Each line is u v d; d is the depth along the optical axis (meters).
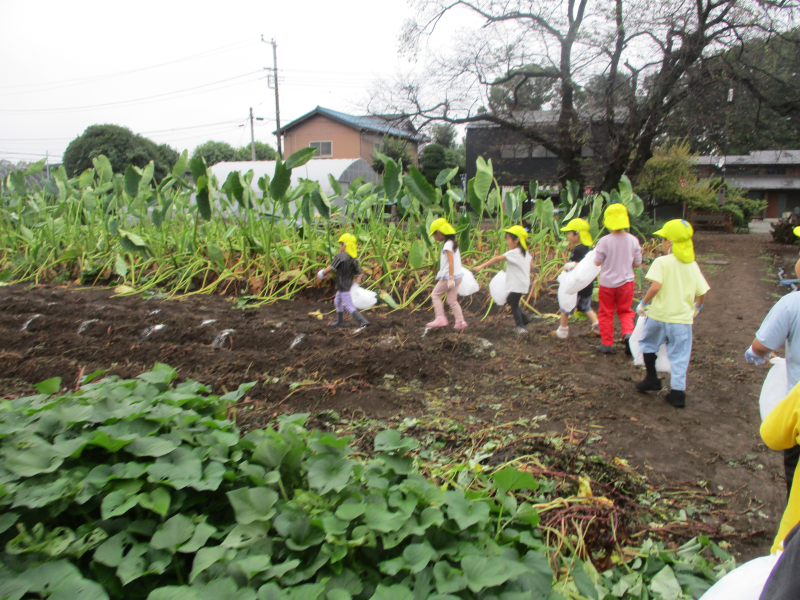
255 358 5.57
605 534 2.79
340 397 4.69
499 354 6.00
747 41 15.70
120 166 32.22
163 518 2.36
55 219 11.82
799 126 16.84
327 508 2.44
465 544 2.30
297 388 4.80
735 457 3.77
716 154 21.50
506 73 18.69
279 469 2.70
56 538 2.14
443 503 2.47
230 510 2.58
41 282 10.60
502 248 8.99
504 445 3.67
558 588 2.40
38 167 12.04
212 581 1.95
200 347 6.13
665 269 4.50
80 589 1.83
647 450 3.86
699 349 6.37
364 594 2.11
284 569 2.04
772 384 2.91
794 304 2.74
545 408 4.54
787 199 45.19
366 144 35.06
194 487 2.42
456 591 2.01
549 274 9.61
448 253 6.62
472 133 27.86
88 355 5.73
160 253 9.99
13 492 2.27
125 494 2.32
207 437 2.79
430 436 3.95
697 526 3.00
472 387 5.03
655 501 3.26
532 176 27.14
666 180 22.77
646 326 4.68
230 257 9.77
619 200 11.39
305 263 9.03
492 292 7.01
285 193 8.73
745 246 19.78
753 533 2.96
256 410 4.39
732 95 16.56
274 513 2.35
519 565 2.12
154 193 10.94
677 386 4.56
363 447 3.76
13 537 2.20
